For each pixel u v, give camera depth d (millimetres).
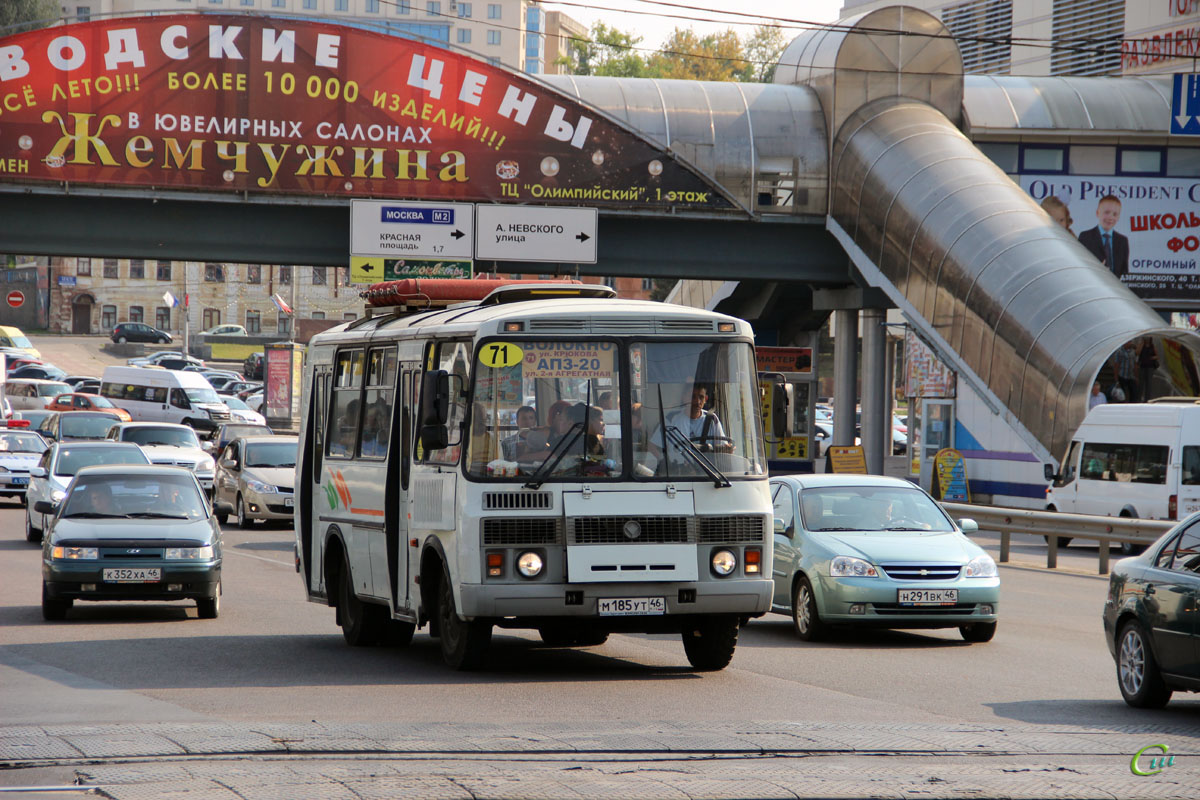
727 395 16781
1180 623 13992
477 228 57031
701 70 173750
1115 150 64312
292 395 99062
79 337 158375
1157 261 64812
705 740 12047
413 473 17516
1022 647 20188
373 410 19156
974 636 20719
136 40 54906
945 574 20312
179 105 55406
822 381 137500
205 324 164625
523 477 15992
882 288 57094
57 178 54500
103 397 91438
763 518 16609
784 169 60094
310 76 56188
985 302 51000
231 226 57125
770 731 12594
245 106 55875
